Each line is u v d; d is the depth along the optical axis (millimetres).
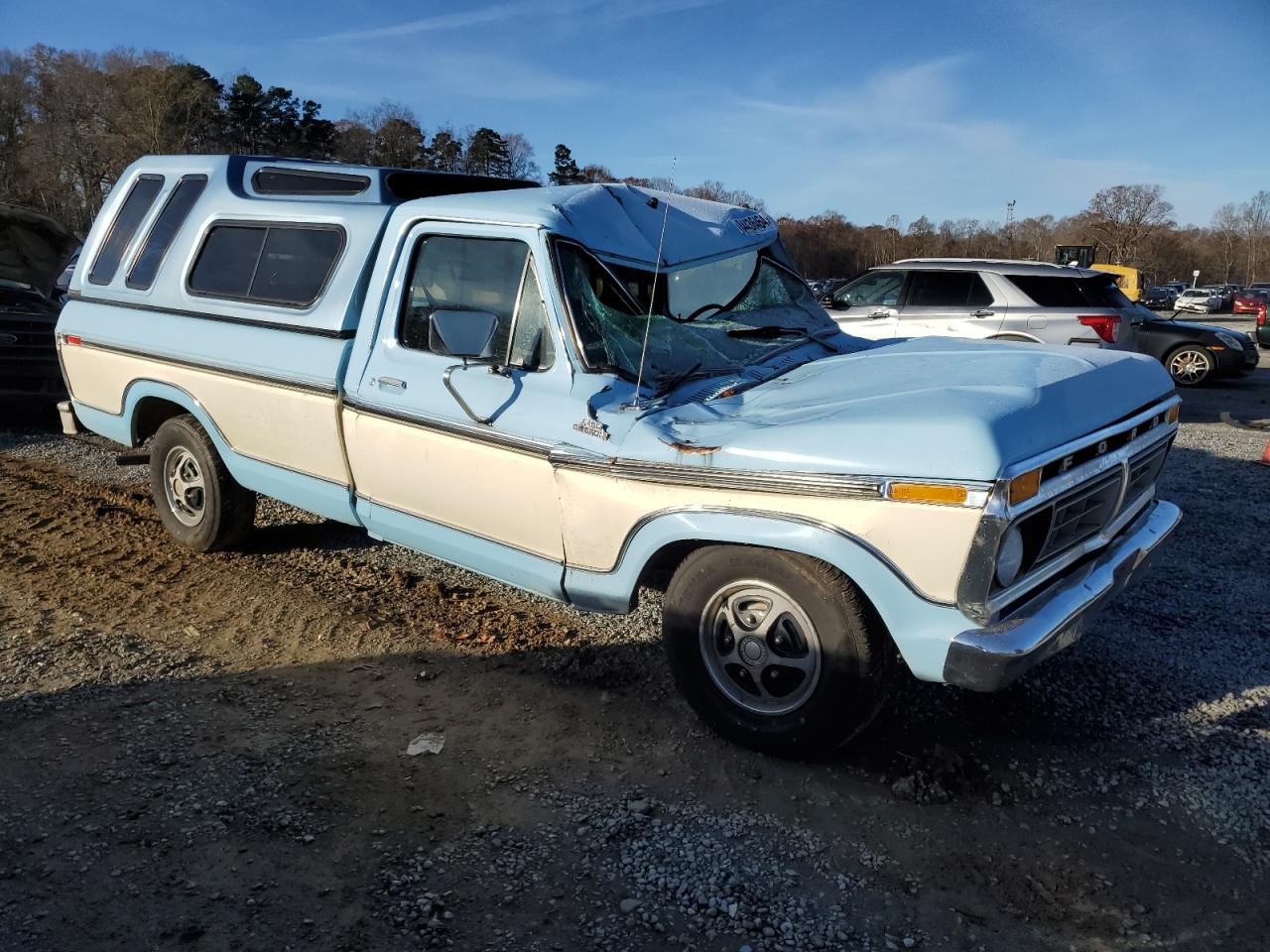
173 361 5262
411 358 4191
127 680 4051
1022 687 4059
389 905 2695
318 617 4781
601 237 3979
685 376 3811
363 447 4383
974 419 2881
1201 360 14172
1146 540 3777
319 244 4676
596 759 3516
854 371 3768
